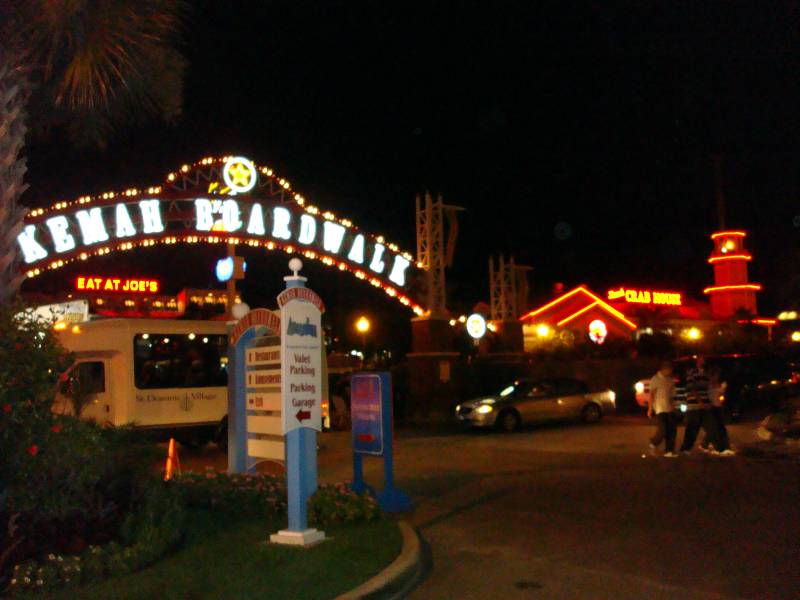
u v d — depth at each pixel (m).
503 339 32.44
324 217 24.08
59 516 8.02
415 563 8.01
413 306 27.36
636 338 37.84
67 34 9.45
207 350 20.66
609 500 11.84
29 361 7.94
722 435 16.42
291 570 7.53
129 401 19.16
